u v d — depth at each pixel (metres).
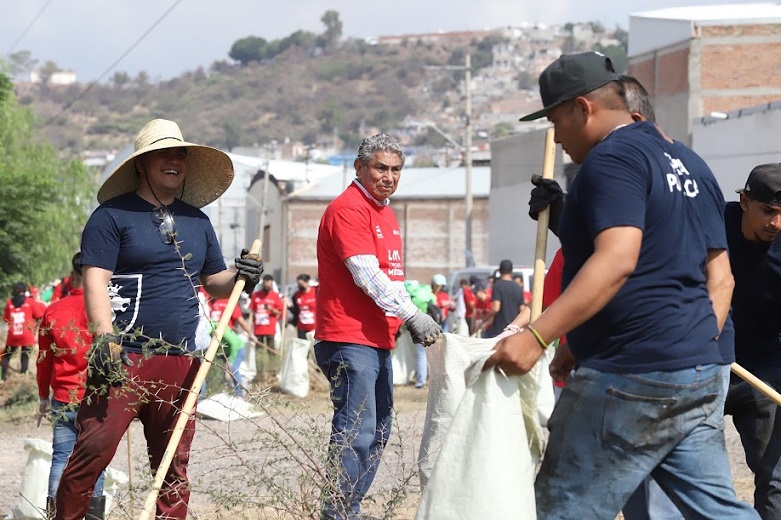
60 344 6.62
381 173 5.88
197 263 5.54
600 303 3.48
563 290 3.76
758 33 35.53
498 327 15.20
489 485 3.66
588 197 3.57
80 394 6.30
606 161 3.57
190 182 5.87
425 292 17.62
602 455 3.66
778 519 5.03
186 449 5.36
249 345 16.64
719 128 25.75
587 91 3.76
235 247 76.50
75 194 36.69
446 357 5.50
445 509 3.70
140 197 5.47
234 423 10.94
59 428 6.33
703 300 3.74
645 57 38.22
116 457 9.54
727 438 10.35
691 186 3.78
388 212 6.05
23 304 17.45
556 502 3.72
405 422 11.20
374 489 6.78
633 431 3.62
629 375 3.62
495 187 41.66
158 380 5.31
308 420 5.95
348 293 5.89
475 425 3.70
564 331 3.54
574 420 3.69
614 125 3.77
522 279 20.20
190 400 5.05
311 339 16.92
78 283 6.73
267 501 5.26
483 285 18.61
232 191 77.69
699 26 35.47
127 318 5.33
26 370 17.58
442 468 3.72
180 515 5.28
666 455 3.73
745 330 5.22
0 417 13.70
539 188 4.42
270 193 70.06
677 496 3.78
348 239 5.77
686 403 3.63
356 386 5.82
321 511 4.94
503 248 40.97
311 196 66.38
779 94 35.25
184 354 5.27
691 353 3.63
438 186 64.00
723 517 3.70
